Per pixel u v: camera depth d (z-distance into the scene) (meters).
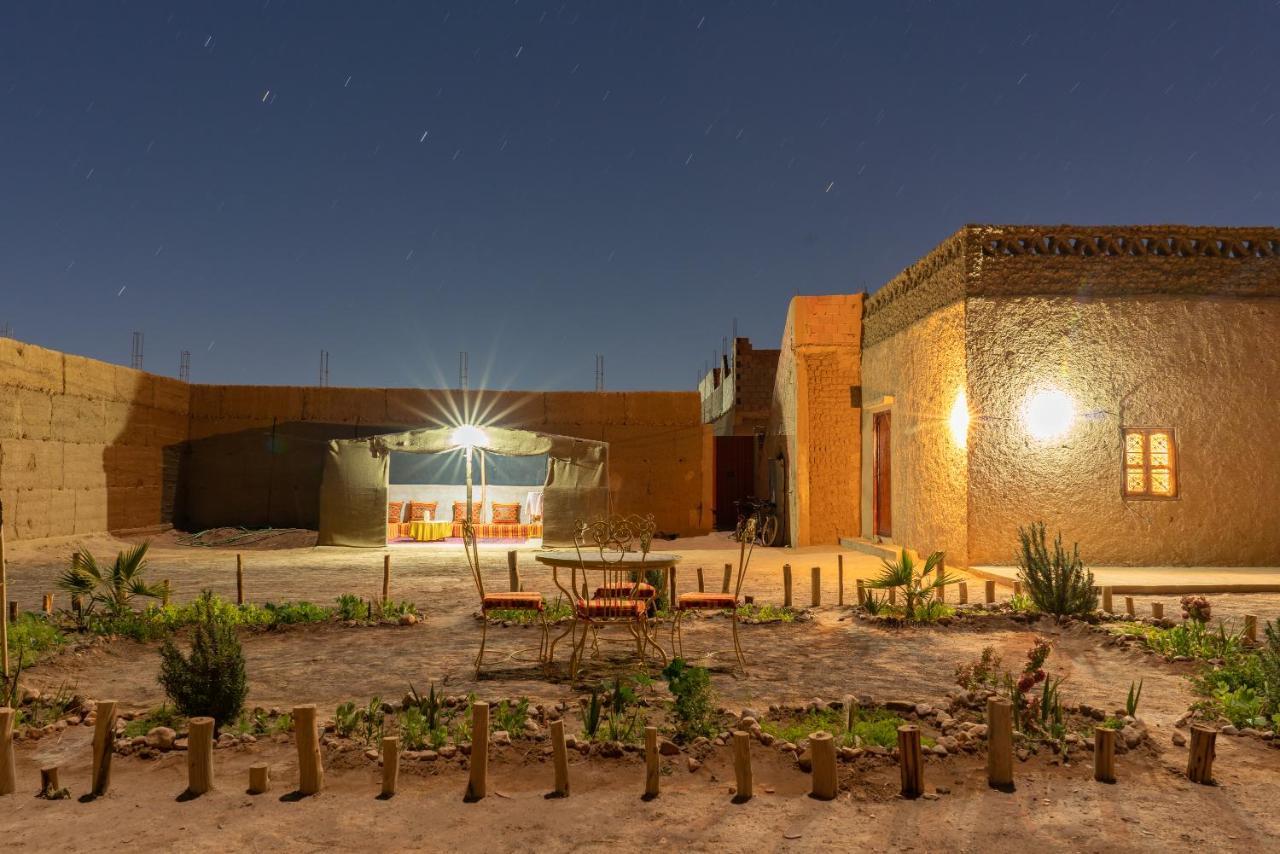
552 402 23.66
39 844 3.99
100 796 4.57
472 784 4.53
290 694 6.56
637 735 5.31
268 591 12.23
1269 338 13.77
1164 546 13.53
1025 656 7.93
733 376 29.86
